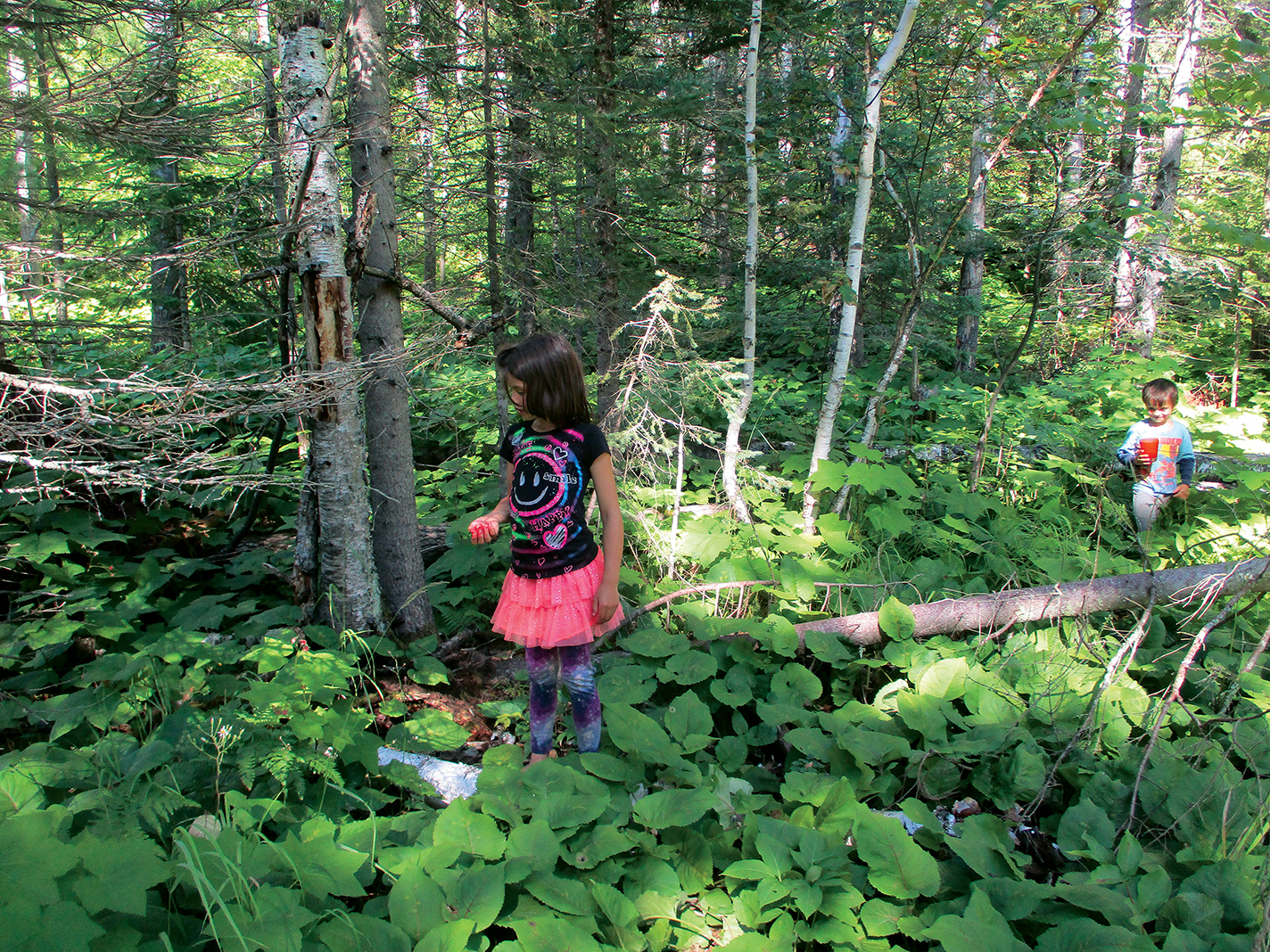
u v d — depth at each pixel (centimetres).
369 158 334
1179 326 1159
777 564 415
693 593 382
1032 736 270
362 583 330
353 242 311
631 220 575
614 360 512
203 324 509
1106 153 641
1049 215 579
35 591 363
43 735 272
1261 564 342
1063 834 221
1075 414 804
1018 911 188
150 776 216
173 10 301
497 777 228
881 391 488
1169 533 495
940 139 618
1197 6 726
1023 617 346
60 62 322
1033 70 457
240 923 161
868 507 481
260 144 312
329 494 320
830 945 192
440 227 545
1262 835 212
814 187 800
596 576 250
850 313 454
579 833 211
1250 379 1005
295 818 222
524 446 246
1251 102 291
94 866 153
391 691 318
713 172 668
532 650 255
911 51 514
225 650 287
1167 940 176
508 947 171
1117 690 290
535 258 562
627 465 421
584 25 557
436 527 495
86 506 413
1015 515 500
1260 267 827
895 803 254
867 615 344
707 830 227
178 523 484
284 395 280
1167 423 484
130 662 272
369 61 328
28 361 419
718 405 487
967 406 751
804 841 206
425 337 368
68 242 339
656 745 249
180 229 506
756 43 462
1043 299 1051
